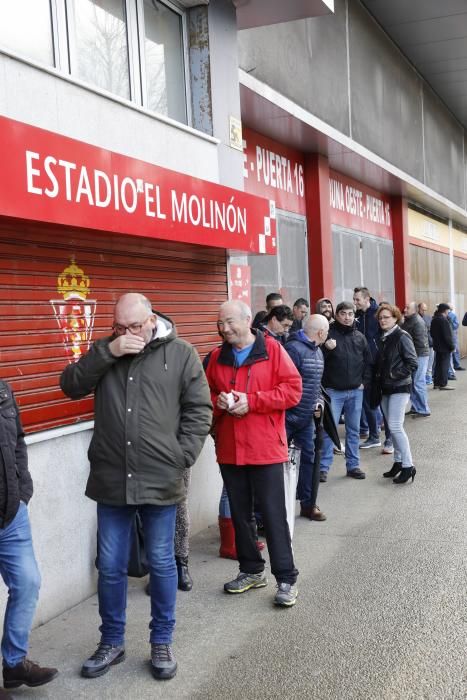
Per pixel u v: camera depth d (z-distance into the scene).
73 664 4.01
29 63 4.41
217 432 4.94
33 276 4.55
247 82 8.74
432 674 3.72
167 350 3.91
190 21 6.96
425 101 19.17
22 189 3.90
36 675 3.60
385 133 15.31
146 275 5.79
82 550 4.90
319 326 6.32
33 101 4.46
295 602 4.74
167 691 3.69
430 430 11.29
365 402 10.09
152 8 6.42
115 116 5.33
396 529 6.24
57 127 4.68
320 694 3.58
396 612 4.51
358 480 8.15
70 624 4.54
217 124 7.01
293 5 7.45
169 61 6.68
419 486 7.75
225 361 4.89
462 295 28.20
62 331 4.80
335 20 12.40
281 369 4.76
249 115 10.09
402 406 7.86
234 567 5.50
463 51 16.97
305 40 10.96
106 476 3.83
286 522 4.77
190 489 6.30
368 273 16.80
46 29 4.99
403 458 7.88
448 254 25.72
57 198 4.18
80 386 3.85
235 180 7.36
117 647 3.99
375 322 10.45
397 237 18.98
